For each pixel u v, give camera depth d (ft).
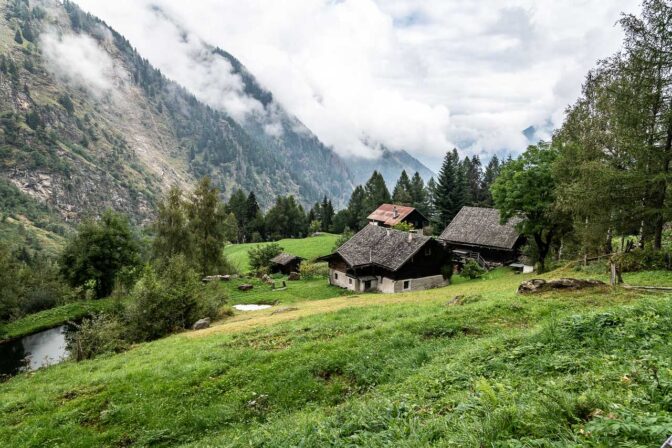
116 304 137.80
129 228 232.73
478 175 457.68
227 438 37.93
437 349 49.98
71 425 46.16
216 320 122.21
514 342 41.91
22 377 78.18
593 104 121.08
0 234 637.30
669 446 11.93
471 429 20.92
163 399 49.26
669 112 82.38
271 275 240.73
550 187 132.87
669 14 81.35
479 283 155.02
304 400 44.98
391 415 29.25
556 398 21.95
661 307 41.63
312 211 533.55
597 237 102.78
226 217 228.84
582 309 56.65
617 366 28.71
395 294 139.85
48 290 220.43
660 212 88.48
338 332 65.31
